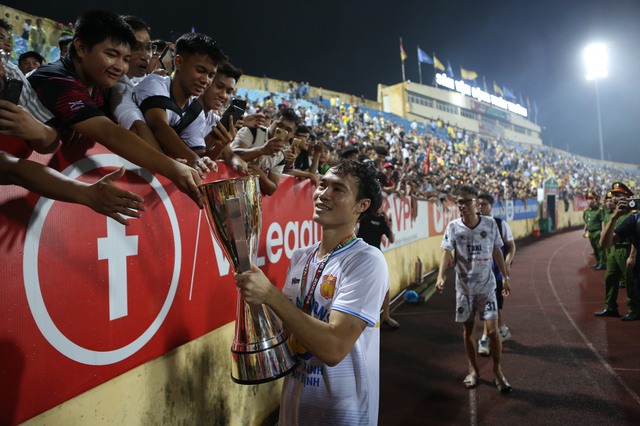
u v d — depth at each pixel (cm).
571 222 2703
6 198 146
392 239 581
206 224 268
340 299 155
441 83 4134
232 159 281
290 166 428
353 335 148
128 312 199
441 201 1234
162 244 225
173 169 149
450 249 443
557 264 1223
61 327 164
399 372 456
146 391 211
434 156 2225
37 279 155
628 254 644
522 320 659
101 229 185
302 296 176
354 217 178
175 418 234
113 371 189
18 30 1017
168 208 231
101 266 185
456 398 395
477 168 2612
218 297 280
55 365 161
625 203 468
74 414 169
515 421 353
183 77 221
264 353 141
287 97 2080
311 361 163
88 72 167
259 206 135
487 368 466
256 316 144
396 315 689
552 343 548
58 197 119
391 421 353
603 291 855
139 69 273
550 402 386
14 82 126
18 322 148
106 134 154
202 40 218
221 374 281
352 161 180
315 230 453
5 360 143
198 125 247
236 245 128
